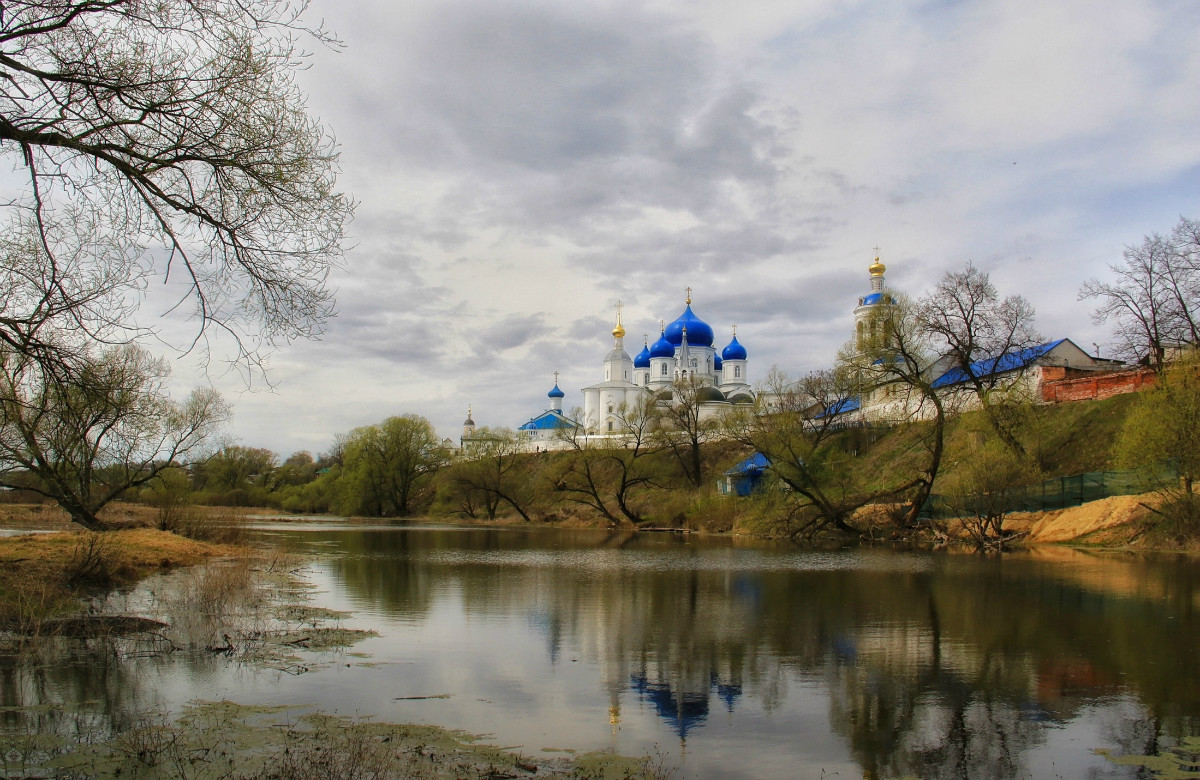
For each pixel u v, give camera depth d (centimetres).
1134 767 961
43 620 1609
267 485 12606
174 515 3947
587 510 8094
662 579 2861
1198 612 2034
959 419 5478
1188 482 3728
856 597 2367
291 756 926
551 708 1178
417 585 2628
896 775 934
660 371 11612
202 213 1359
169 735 996
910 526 4947
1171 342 5284
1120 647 1620
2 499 6731
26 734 999
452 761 936
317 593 2394
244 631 1684
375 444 9706
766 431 5559
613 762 952
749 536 5741
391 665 1421
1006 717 1152
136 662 1389
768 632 1795
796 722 1126
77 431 1569
